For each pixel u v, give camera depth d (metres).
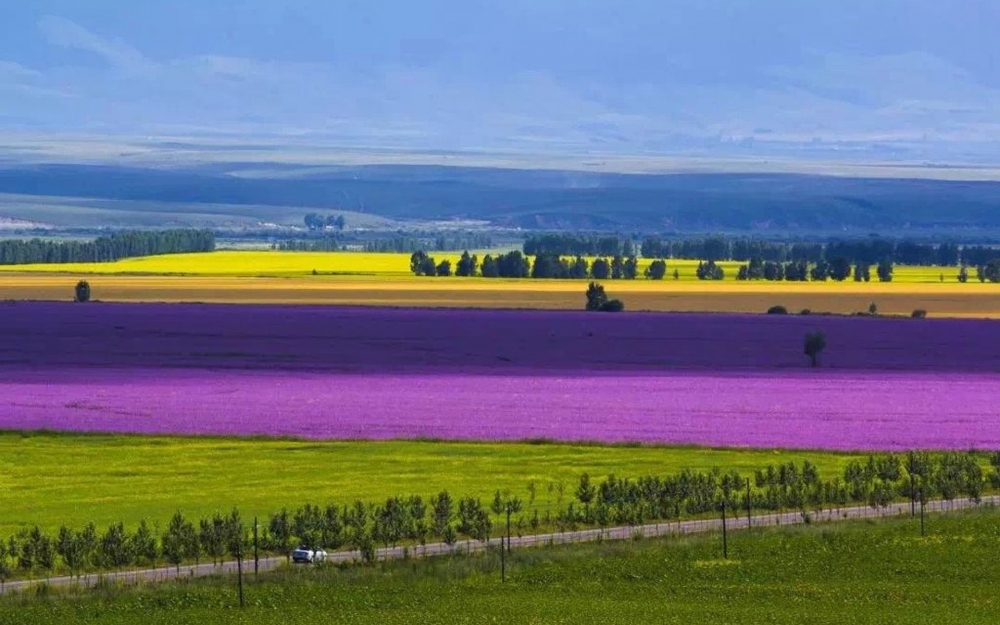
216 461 125.25
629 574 86.00
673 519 104.56
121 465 123.44
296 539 96.69
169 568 89.25
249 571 87.00
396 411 149.12
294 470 121.50
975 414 148.75
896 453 127.88
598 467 122.75
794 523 101.50
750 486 112.81
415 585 83.25
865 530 98.19
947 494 112.00
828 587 83.31
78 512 105.12
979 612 78.00
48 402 155.00
